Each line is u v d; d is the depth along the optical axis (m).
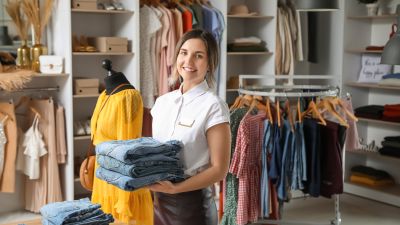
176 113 2.16
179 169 1.97
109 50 4.54
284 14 5.46
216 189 5.18
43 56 4.38
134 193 2.77
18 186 4.73
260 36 5.59
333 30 5.72
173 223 2.18
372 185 5.59
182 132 2.09
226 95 5.69
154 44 4.73
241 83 4.27
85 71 4.95
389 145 5.31
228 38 5.74
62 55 4.52
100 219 1.84
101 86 4.82
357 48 5.73
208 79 2.21
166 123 2.19
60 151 4.50
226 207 3.99
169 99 2.23
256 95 3.97
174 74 2.25
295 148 3.88
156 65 4.78
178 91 2.24
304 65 6.07
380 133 5.80
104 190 2.90
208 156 2.11
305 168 3.89
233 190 3.94
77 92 4.50
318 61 5.93
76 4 4.37
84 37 4.75
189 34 2.13
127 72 4.77
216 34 5.04
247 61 5.85
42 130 4.50
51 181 4.50
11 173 4.34
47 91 4.76
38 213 4.62
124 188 1.80
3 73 4.18
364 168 5.75
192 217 2.16
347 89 5.73
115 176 1.86
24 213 4.63
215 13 5.02
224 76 5.15
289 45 5.47
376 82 5.63
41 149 4.44
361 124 5.88
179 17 4.80
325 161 3.95
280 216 4.29
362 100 5.87
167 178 1.91
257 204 3.92
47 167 4.51
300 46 5.52
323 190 3.98
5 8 4.50
